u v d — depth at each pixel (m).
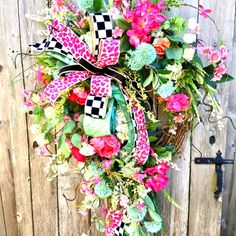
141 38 0.92
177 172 1.20
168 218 1.24
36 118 1.04
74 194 1.25
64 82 0.94
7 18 1.11
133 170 0.98
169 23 0.95
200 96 1.01
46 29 1.11
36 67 1.04
